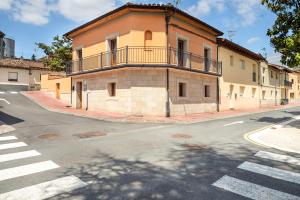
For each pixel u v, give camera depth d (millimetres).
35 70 36344
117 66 16172
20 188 4301
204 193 4062
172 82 16984
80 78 20859
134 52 16281
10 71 34250
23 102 22438
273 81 36531
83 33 20656
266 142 8258
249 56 28125
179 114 17484
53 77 28547
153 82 16406
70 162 5824
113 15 17094
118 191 4160
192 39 18953
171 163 5766
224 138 9008
